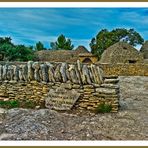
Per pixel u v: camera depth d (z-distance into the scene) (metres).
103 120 10.98
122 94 17.89
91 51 75.75
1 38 40.00
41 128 9.52
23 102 13.55
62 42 85.88
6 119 10.64
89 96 12.50
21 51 38.50
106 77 12.82
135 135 9.38
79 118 11.19
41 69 13.55
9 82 14.00
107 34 74.31
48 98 12.98
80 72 12.75
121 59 48.56
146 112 12.67
